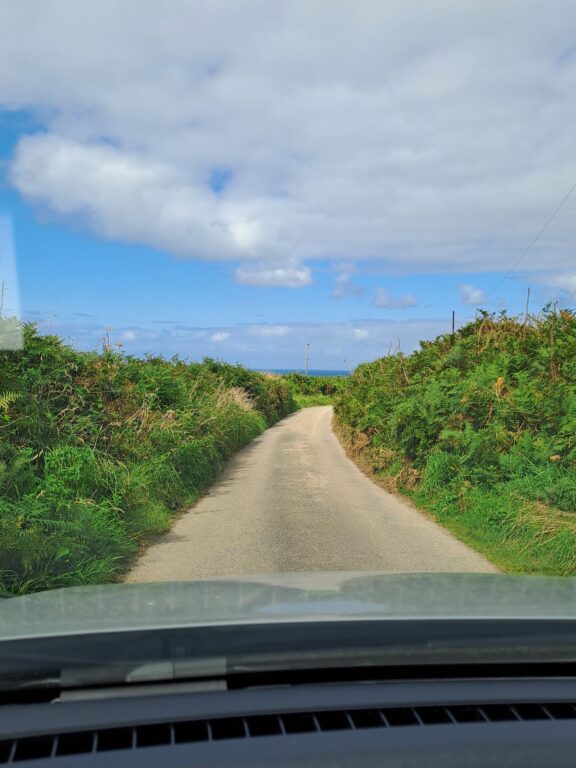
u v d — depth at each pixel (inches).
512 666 97.1
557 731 80.6
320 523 358.3
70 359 446.0
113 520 310.2
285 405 1662.2
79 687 86.4
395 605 109.3
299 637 92.3
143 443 448.8
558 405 418.3
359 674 93.4
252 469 603.8
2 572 218.7
